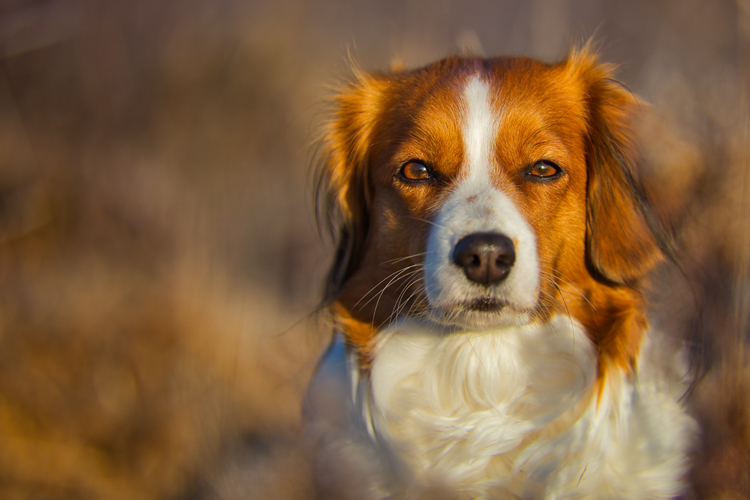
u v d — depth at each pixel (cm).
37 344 716
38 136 1045
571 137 451
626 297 458
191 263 837
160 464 641
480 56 505
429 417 455
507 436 445
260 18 1189
